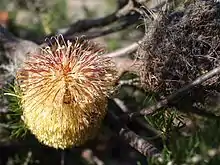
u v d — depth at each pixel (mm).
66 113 249
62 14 544
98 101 254
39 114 250
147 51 279
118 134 301
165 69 275
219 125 247
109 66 266
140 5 329
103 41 498
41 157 452
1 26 361
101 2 656
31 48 344
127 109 376
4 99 328
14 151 459
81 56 258
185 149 236
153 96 289
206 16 268
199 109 286
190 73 271
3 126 350
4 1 541
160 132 300
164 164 241
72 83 251
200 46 269
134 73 319
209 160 230
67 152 457
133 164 504
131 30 457
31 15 538
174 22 276
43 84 252
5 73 370
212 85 271
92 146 464
